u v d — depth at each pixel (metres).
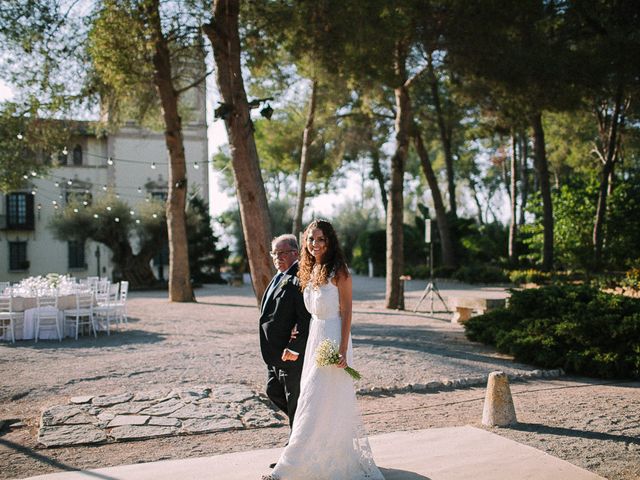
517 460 4.62
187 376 7.77
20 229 39.12
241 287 33.41
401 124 17.36
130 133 39.91
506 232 36.31
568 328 8.59
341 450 4.06
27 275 39.44
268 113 10.98
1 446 5.14
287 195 54.34
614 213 26.36
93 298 12.56
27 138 19.78
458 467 4.48
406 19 14.47
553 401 6.73
